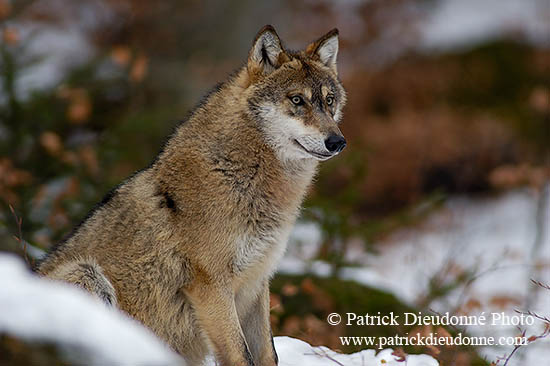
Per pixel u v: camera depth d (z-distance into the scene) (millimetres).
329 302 11094
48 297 3789
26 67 14383
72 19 23562
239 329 6730
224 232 6688
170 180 6824
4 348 3527
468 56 26516
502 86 25562
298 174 7168
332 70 7941
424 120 23250
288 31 26562
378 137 22312
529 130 23812
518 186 22844
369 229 14445
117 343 3721
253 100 7031
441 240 19281
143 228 6797
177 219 6715
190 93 20828
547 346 9328
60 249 7191
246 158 6848
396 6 26828
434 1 30797
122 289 6777
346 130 22969
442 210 21141
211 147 6805
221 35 25750
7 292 3736
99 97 16938
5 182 11945
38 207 12430
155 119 15406
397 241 19312
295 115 7113
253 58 7164
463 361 8016
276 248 7055
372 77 25016
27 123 14016
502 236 19781
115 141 14695
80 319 3727
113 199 7113
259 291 7188
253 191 6836
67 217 12484
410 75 25156
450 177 22719
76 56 20203
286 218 7059
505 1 30906
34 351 3559
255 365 7238
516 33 27312
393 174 21594
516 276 15352
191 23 25562
